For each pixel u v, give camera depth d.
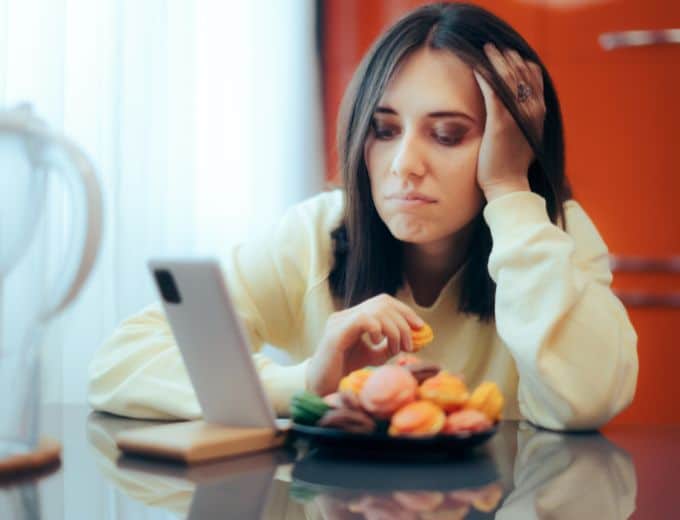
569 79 2.54
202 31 2.46
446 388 0.81
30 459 0.75
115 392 1.07
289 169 2.65
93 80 2.12
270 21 2.59
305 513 0.62
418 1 2.62
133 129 2.21
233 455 0.81
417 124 1.16
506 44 1.19
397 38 1.17
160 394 1.03
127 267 2.19
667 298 2.47
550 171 1.26
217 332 0.82
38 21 1.95
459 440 0.79
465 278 1.34
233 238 2.53
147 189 2.24
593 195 2.54
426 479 0.73
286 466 0.77
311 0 2.68
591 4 2.50
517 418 1.38
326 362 0.97
